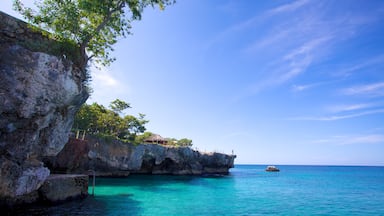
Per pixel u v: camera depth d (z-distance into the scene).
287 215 17.77
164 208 18.36
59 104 15.76
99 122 44.69
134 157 44.00
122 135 52.88
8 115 13.02
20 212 14.04
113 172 41.06
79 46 16.94
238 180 50.38
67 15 14.91
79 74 16.59
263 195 28.22
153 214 16.22
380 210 20.30
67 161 28.03
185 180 44.78
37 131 14.78
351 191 33.84
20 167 13.69
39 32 14.95
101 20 17.94
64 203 17.19
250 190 32.88
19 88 13.30
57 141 17.09
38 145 15.60
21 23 14.30
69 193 17.83
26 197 14.45
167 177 50.06
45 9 14.66
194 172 61.88
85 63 17.64
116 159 40.25
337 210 20.09
